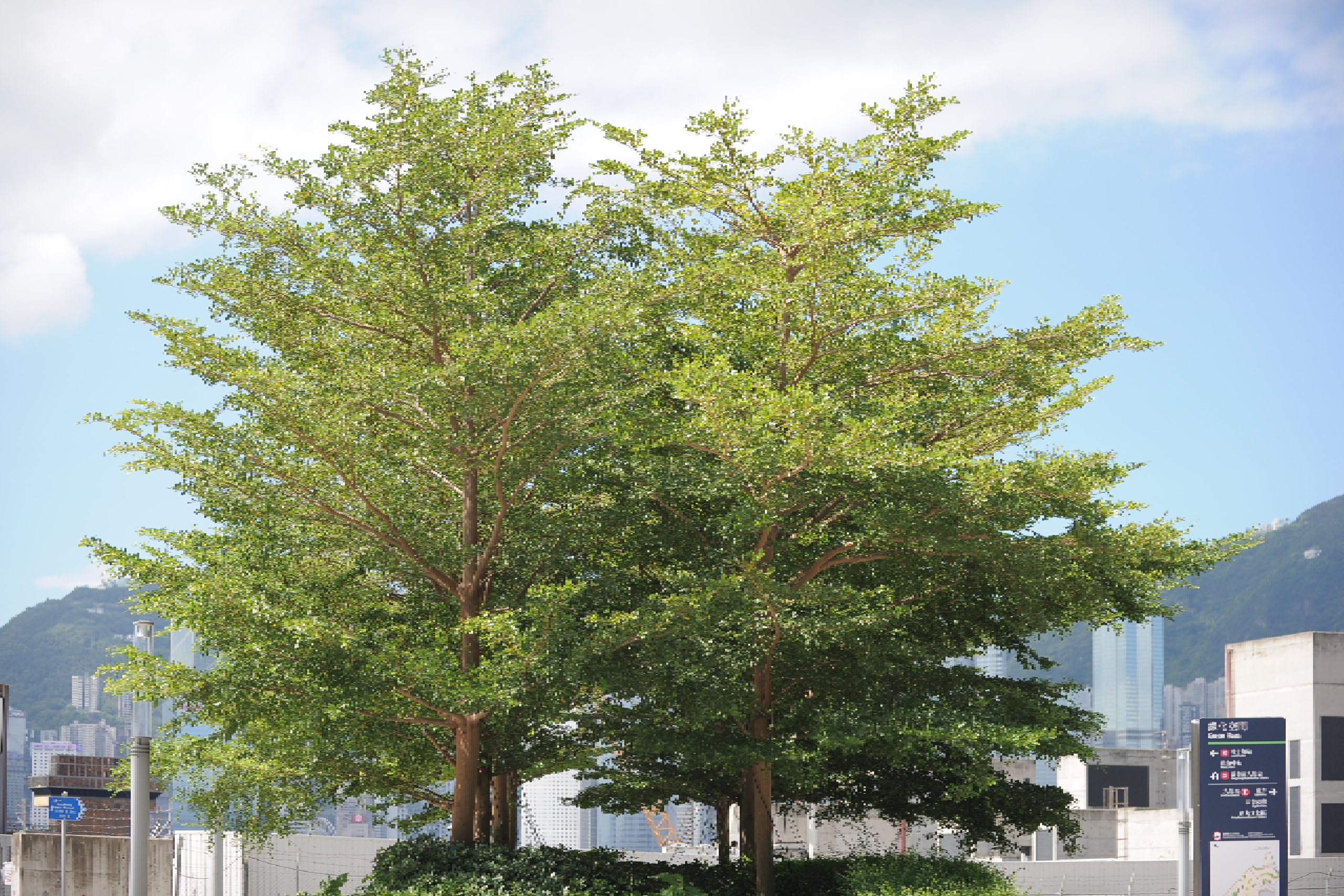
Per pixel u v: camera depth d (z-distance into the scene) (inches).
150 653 799.1
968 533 847.7
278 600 773.9
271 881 1352.1
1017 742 797.2
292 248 872.9
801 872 971.9
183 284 863.1
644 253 949.2
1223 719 709.9
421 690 781.3
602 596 844.0
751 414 784.3
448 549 852.6
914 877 855.7
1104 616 962.1
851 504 885.2
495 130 867.4
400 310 848.3
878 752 894.4
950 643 959.0
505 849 834.2
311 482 820.0
